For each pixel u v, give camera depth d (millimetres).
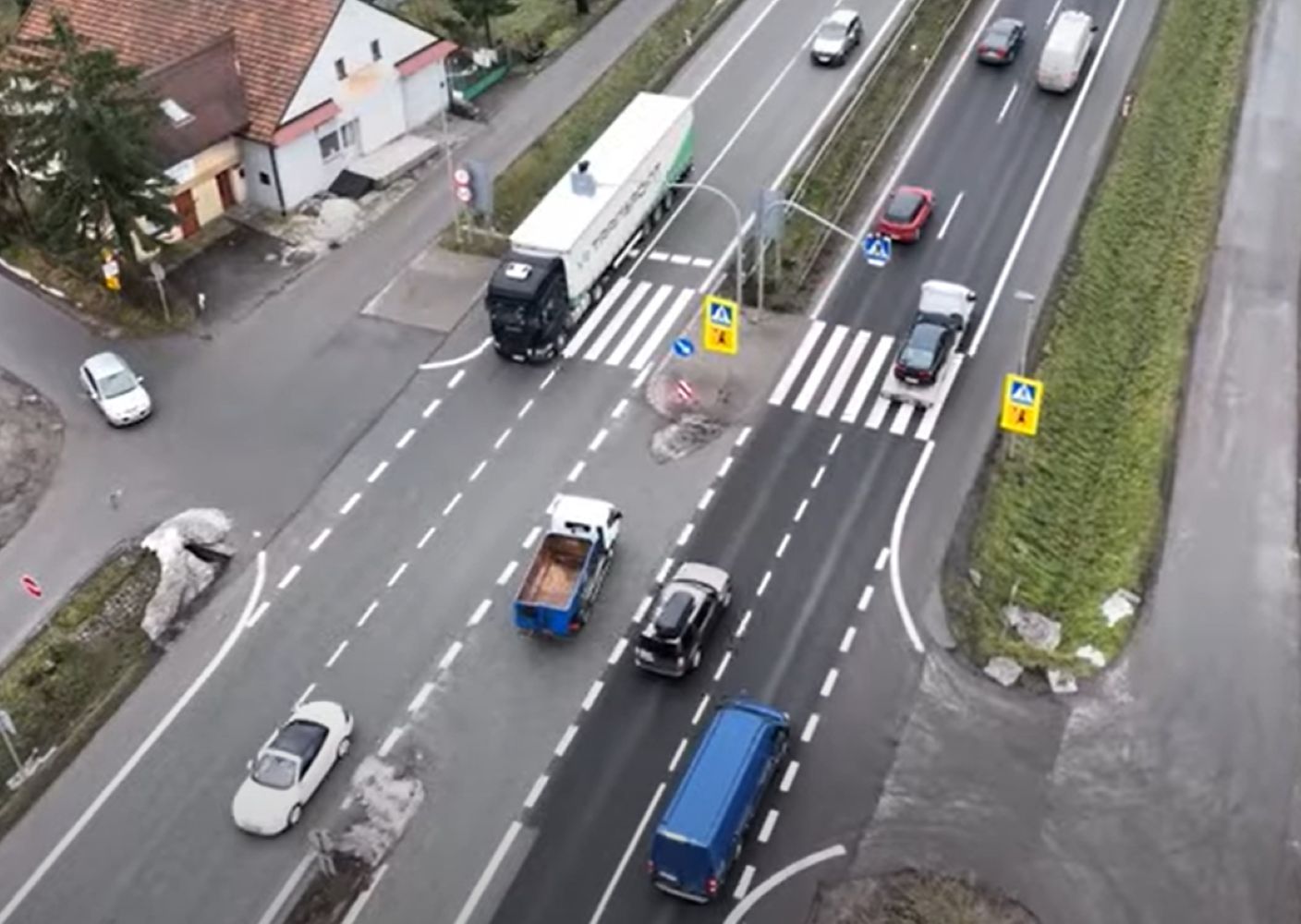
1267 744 37938
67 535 46281
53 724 40500
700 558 44281
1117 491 46438
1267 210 58375
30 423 50531
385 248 58594
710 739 35719
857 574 43375
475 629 42406
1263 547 43531
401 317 54844
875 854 35875
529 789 37906
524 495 46938
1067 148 62969
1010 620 42062
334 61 59969
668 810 34219
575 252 51812
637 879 35656
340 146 62281
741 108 67000
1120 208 59094
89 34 62219
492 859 36312
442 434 49500
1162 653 40500
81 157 50656
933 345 49656
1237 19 72125
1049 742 38344
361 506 46812
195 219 59250
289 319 55000
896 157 63031
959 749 38250
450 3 71250
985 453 47469
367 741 39375
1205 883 34812
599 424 49656
